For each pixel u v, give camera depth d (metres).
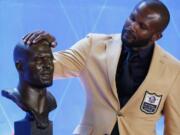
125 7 10.23
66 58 5.55
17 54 4.57
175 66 5.64
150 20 5.12
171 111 5.65
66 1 9.73
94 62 5.62
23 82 4.57
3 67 9.23
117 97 5.42
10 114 9.11
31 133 4.49
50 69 4.54
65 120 9.60
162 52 5.67
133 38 5.19
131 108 5.47
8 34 9.27
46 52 4.50
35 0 9.47
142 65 5.50
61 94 9.59
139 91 5.40
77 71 5.68
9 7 9.28
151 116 5.58
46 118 4.63
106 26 10.12
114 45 5.63
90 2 9.96
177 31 10.63
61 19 9.69
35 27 9.48
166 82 5.52
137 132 5.50
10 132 9.12
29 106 4.52
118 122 5.47
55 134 9.52
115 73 5.38
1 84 9.20
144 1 5.29
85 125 5.71
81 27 9.91
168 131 5.79
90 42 5.78
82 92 9.74
